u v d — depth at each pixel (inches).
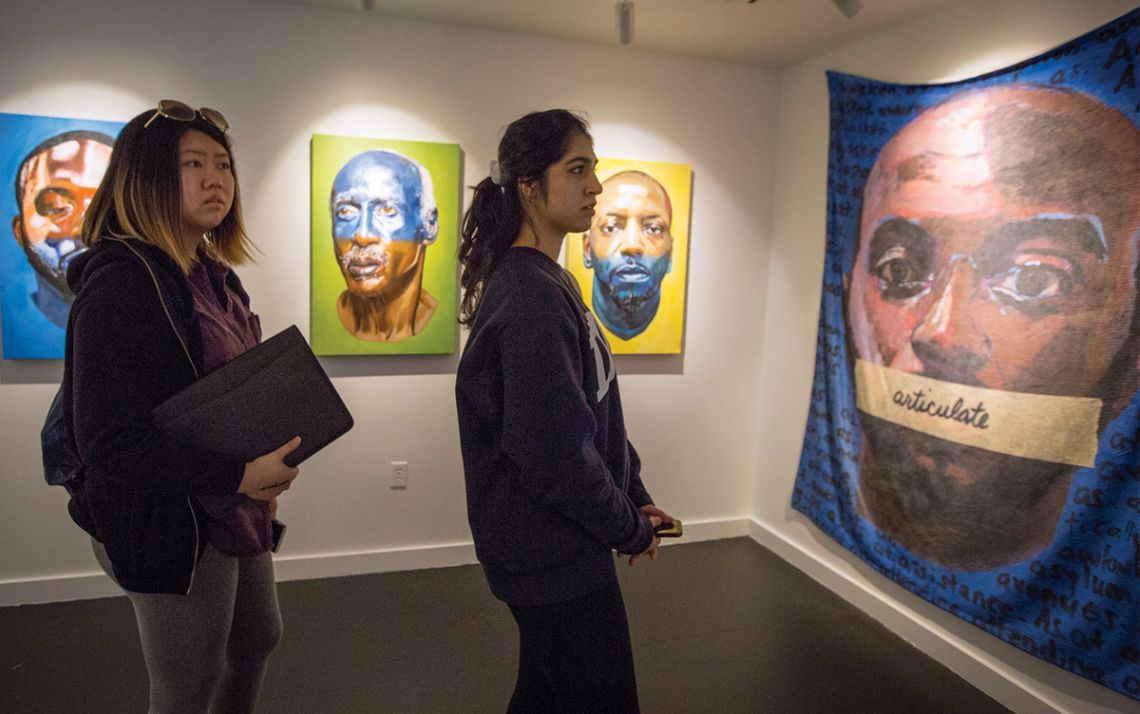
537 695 54.2
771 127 134.9
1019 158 85.0
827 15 103.6
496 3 104.2
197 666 47.1
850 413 113.0
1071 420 78.8
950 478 94.1
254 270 110.2
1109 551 74.7
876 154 107.8
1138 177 72.3
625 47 123.1
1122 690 73.2
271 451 45.3
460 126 116.5
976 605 89.7
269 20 106.6
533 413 42.5
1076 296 78.3
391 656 93.4
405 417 119.9
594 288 126.0
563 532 46.1
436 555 123.3
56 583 105.1
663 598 114.0
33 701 80.8
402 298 115.9
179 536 44.1
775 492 135.3
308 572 117.0
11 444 102.5
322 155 109.7
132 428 40.5
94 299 41.2
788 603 113.3
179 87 104.0
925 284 98.4
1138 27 71.9
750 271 137.0
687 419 136.9
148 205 44.1
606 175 124.4
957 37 95.9
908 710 85.1
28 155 98.1
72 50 99.3
